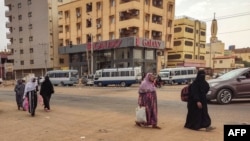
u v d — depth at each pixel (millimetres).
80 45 56656
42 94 12727
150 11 50188
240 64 84812
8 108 14625
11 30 76938
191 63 64188
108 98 18781
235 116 9430
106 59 52469
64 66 68375
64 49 60312
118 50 50031
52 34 67625
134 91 24438
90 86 38750
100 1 53406
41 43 68188
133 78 35469
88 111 12289
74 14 59094
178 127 7965
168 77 37469
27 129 8461
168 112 11000
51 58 67000
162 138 6750
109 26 51812
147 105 8078
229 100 12773
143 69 49250
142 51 49219
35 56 69812
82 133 7625
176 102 14477
